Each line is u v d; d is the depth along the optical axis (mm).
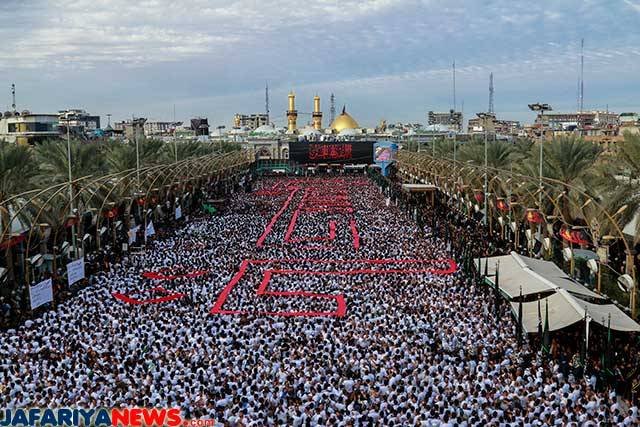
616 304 34219
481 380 23891
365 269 44281
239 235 59688
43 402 22109
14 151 41562
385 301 35250
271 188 111375
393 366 25453
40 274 43250
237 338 29000
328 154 147625
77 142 57844
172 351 26812
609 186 41438
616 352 26969
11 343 28297
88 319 31438
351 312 33281
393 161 134000
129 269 44625
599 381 24062
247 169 132375
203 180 91250
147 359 26078
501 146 73125
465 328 30375
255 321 31516
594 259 39625
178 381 23969
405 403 22188
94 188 50969
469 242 50719
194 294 37438
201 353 26828
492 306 34562
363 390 23422
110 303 35125
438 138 151625
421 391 23172
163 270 44062
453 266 44938
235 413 21547
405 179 118438
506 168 68750
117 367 25047
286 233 60625
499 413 21109
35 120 112812
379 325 30516
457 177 75125
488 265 38438
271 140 169000
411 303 34812
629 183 40531
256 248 52844
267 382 23938
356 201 89562
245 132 189750
